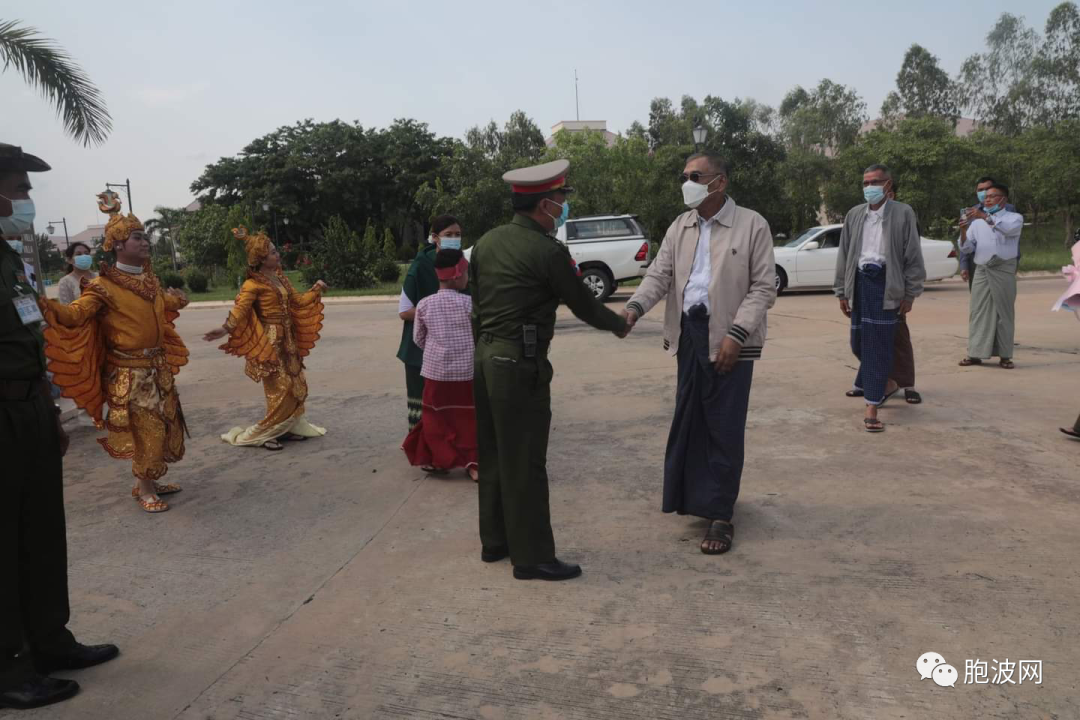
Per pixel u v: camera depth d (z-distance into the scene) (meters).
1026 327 9.67
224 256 38.38
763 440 5.11
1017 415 5.36
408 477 4.82
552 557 3.27
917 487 4.07
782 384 6.77
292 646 2.80
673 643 2.67
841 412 5.71
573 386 7.28
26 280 2.59
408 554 3.61
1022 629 2.61
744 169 31.59
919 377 6.86
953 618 2.71
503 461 3.21
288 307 5.56
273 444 5.59
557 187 3.21
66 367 4.05
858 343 5.84
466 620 2.93
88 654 2.73
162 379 4.39
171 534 4.02
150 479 4.42
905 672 2.41
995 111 45.28
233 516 4.25
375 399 7.18
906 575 3.06
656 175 29.92
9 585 2.50
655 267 3.70
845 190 34.56
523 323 3.18
